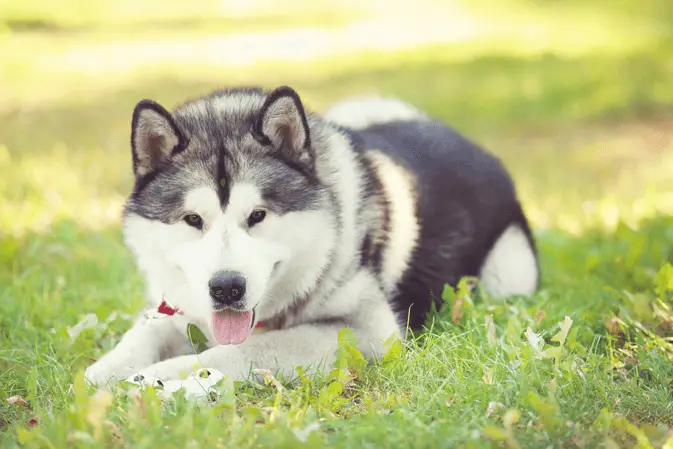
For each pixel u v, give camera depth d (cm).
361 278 412
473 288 502
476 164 518
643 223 659
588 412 339
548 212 747
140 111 374
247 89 429
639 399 358
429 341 409
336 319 414
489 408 339
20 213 705
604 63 1542
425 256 464
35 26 2266
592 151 1004
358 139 452
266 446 300
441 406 344
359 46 1934
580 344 408
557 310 467
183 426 304
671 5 2255
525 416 339
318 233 382
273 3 2944
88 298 514
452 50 1823
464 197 495
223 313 373
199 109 405
